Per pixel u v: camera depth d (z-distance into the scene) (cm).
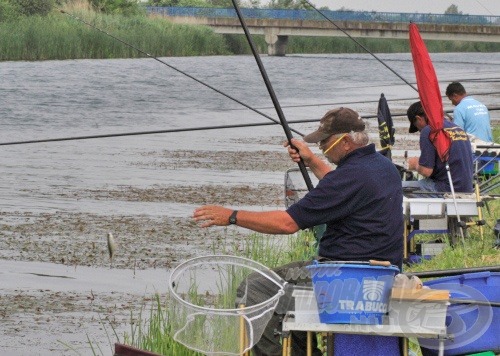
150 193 3294
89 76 9488
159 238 2578
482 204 2022
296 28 16125
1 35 10625
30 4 11306
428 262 2000
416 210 2012
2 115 6125
